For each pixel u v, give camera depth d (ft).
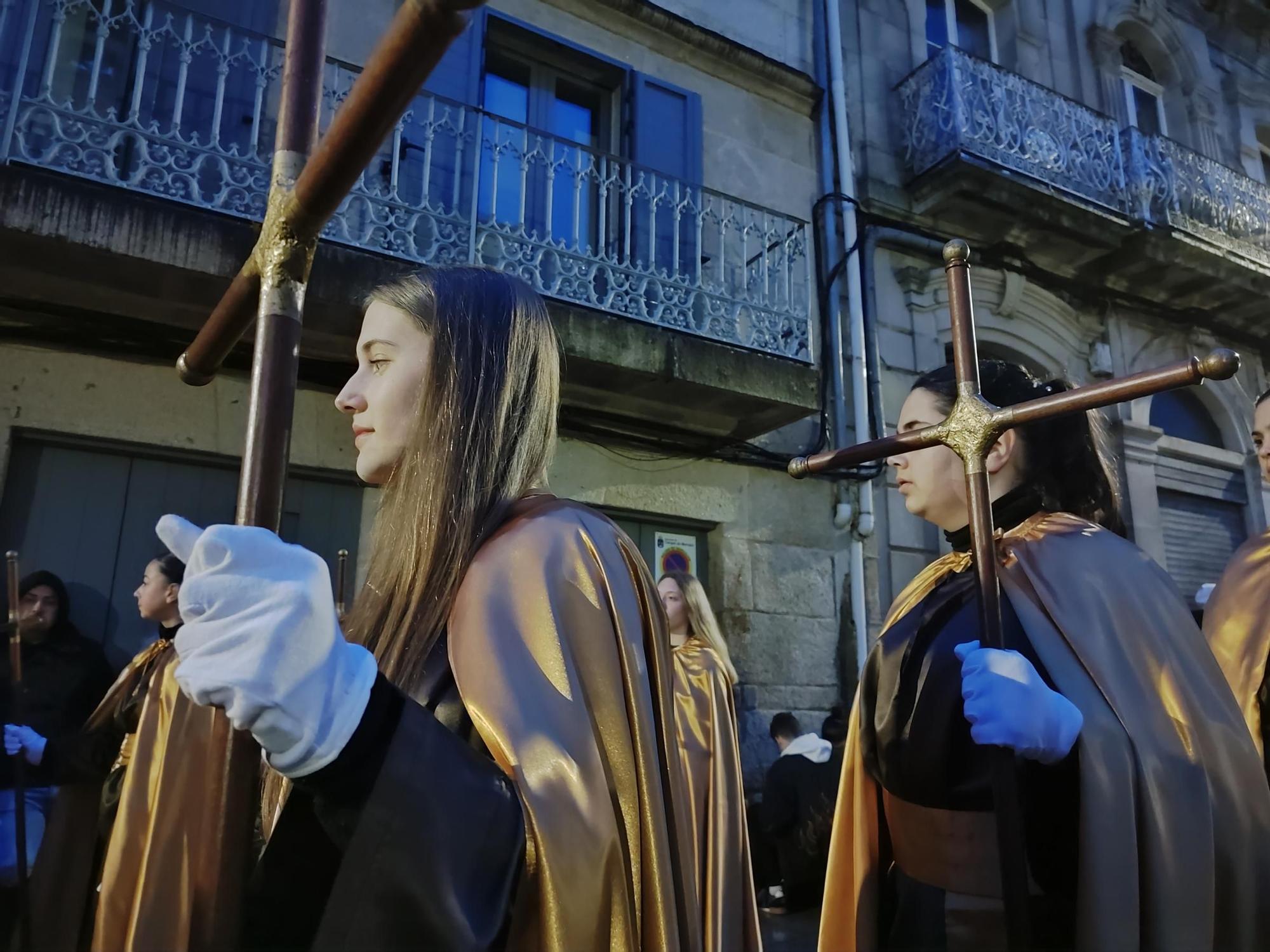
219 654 1.76
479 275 3.32
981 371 4.56
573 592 2.64
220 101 12.39
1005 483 4.47
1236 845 3.29
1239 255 23.17
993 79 20.86
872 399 18.88
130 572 12.50
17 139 11.13
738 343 16.35
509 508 2.96
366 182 14.52
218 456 13.08
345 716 1.86
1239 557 6.78
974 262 21.20
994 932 3.44
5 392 11.97
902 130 21.08
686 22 18.83
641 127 17.94
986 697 3.16
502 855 1.92
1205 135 26.86
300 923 1.95
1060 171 21.22
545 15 17.49
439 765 1.94
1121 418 22.66
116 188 11.48
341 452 14.03
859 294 19.06
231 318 3.15
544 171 17.11
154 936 5.53
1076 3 25.73
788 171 19.69
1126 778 3.25
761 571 17.48
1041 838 3.55
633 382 15.57
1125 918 3.09
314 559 1.93
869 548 18.58
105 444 12.58
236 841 1.83
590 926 2.05
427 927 1.75
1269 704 6.01
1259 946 3.26
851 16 21.54
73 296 12.15
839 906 4.71
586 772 2.22
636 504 16.63
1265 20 29.40
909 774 3.95
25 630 9.43
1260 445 6.81
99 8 13.08
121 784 7.70
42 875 7.69
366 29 15.03
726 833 8.14
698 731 8.66
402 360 3.12
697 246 17.72
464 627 2.54
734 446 17.58
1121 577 3.80
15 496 12.02
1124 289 23.67
